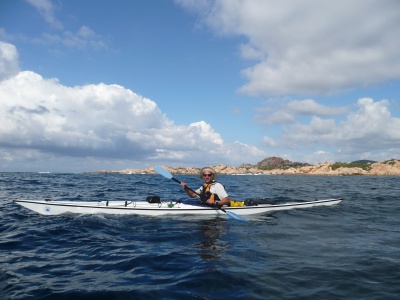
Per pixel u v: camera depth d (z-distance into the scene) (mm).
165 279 3279
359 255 4230
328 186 24422
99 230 5590
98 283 3174
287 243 4859
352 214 7945
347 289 3078
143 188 17469
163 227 5898
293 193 15758
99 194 13070
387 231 5898
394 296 2932
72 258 4012
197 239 5023
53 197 11414
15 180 23141
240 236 5273
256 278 3318
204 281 3211
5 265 3717
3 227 5715
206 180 7508
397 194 15438
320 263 3859
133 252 4266
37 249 4418
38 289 3014
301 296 2908
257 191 17109
